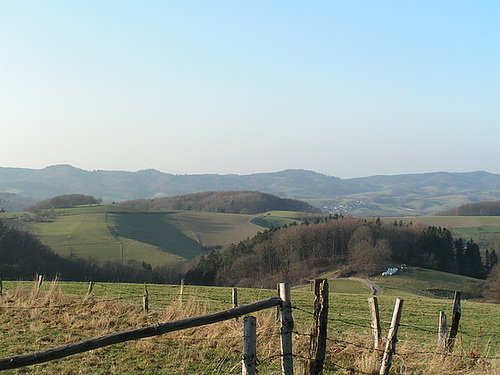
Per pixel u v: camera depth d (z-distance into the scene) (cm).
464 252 9725
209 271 7819
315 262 8625
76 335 1063
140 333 585
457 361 917
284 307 640
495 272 6881
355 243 8550
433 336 1340
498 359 953
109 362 887
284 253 8250
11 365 541
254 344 607
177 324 593
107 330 1121
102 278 6794
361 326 1386
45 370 816
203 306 1407
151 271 7450
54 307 1330
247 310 614
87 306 1370
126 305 1438
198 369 873
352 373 846
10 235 6606
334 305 2194
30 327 1091
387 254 8200
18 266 5912
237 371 865
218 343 1024
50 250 7150
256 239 9238
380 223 10256
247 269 7931
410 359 920
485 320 1931
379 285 6781
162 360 914
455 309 1007
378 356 877
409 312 2039
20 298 1386
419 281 7356
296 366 800
